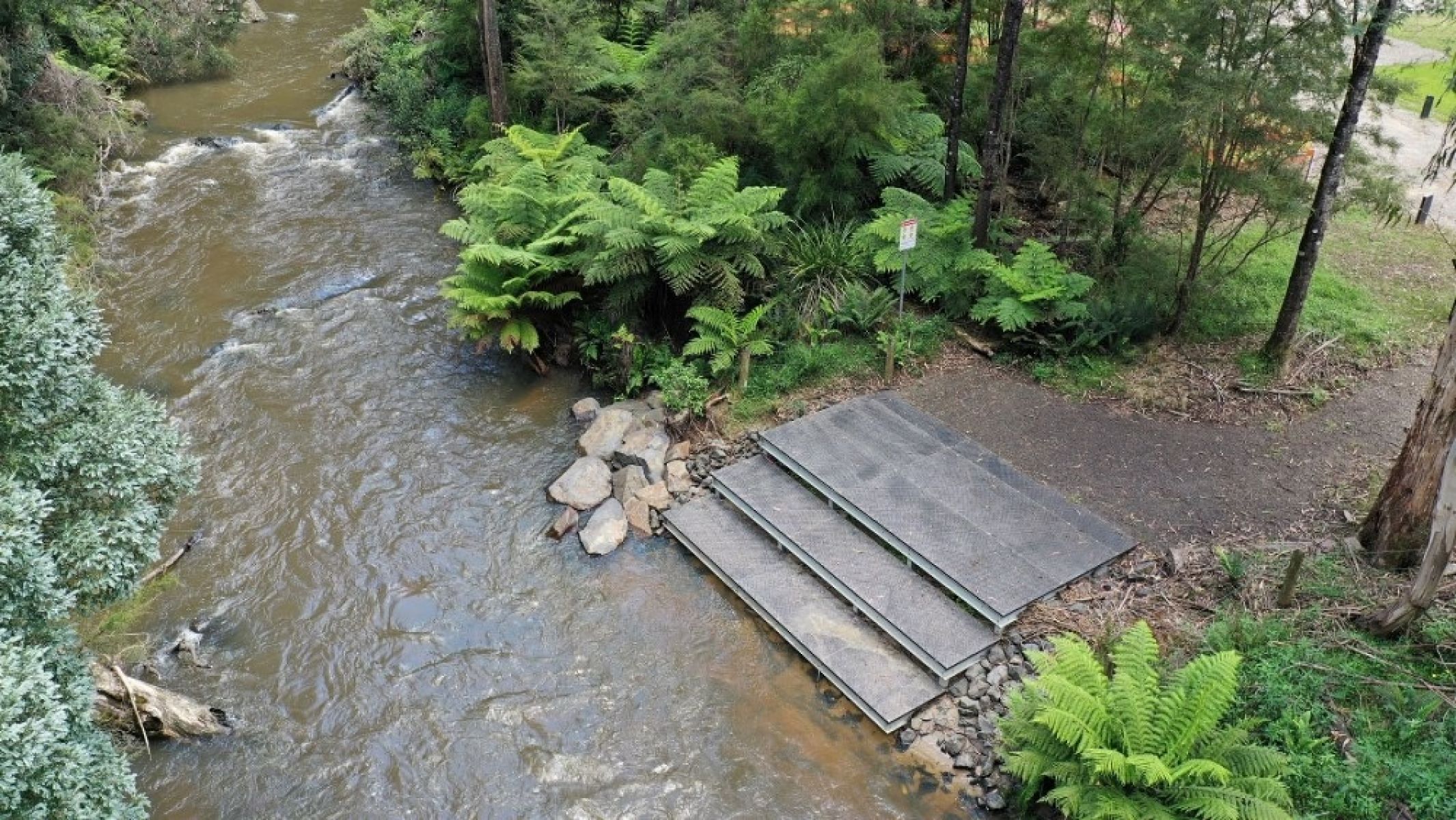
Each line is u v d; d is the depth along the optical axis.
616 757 7.26
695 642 8.25
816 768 7.15
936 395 10.55
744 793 6.98
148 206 15.57
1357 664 6.92
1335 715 6.57
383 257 14.38
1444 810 5.80
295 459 10.33
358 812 6.86
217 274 13.75
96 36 19.17
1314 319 10.97
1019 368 10.91
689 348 10.59
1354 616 7.32
